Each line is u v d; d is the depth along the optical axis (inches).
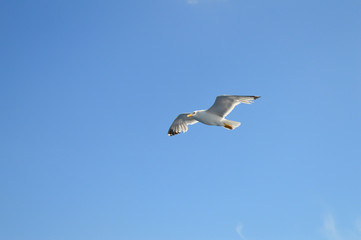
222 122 537.6
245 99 509.0
